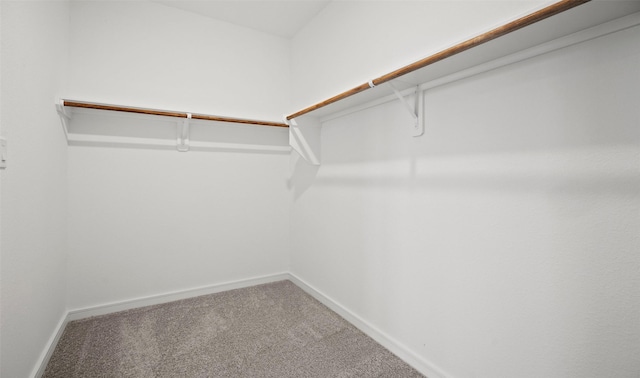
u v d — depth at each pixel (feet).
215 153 7.61
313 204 7.48
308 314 6.42
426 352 4.46
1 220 3.17
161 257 7.00
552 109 3.01
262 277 8.36
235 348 5.09
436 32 4.11
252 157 8.13
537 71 3.12
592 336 2.77
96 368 4.51
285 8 6.95
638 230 2.50
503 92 3.42
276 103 8.37
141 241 6.75
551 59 3.01
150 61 6.69
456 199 3.98
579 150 2.83
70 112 5.88
